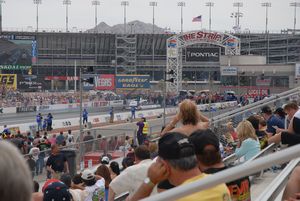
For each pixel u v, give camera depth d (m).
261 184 6.69
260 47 132.88
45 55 123.12
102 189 9.63
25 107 70.44
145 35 122.06
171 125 5.38
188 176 3.00
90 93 93.62
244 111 13.30
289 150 1.88
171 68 74.31
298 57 130.38
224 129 13.01
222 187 2.91
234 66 77.44
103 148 20.52
